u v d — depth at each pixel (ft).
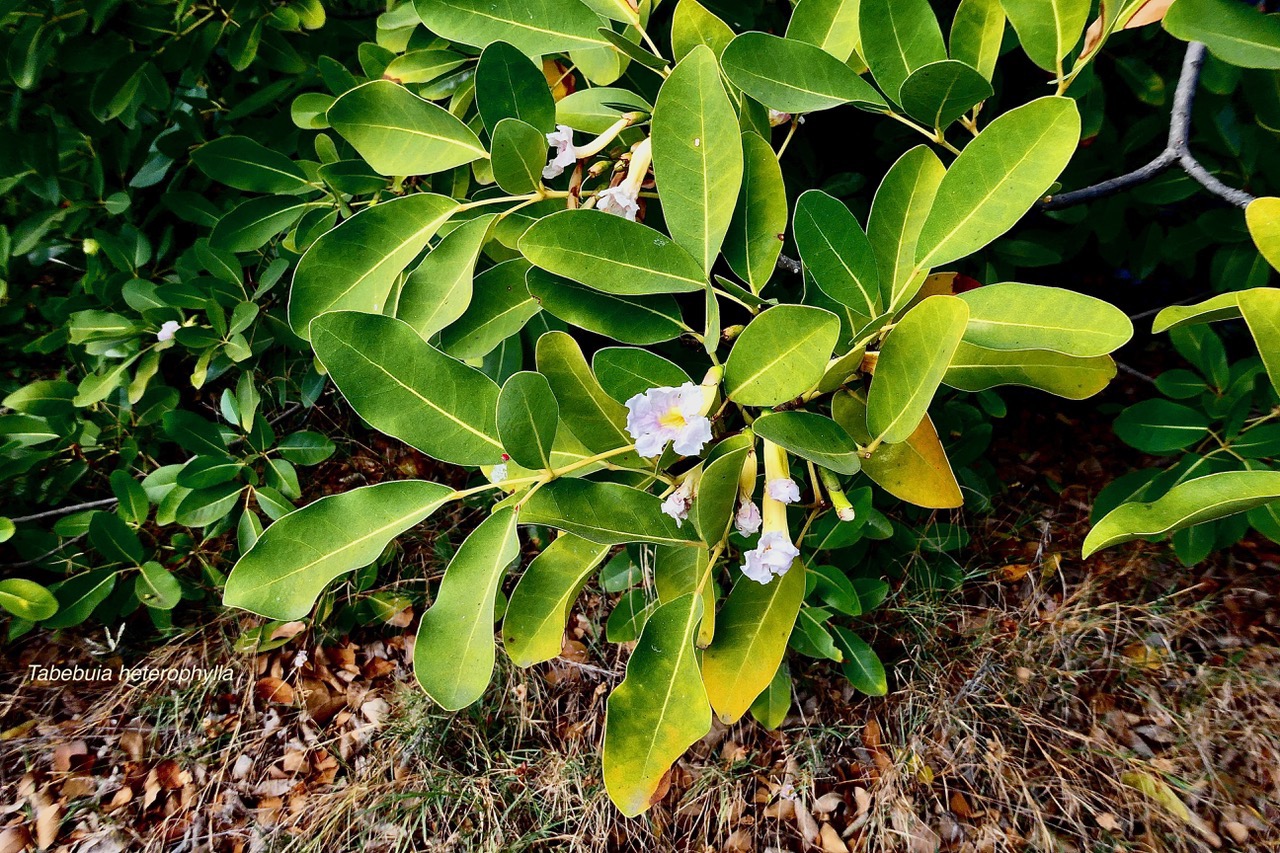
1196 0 1.41
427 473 3.71
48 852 2.86
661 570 1.63
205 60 2.59
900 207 1.48
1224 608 3.20
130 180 3.13
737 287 1.51
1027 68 2.87
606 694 3.10
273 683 3.28
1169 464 3.64
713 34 1.65
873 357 1.50
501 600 1.87
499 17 1.79
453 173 2.26
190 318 3.00
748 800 2.85
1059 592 3.33
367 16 2.80
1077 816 2.69
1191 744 2.83
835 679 3.10
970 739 2.84
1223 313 1.25
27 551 3.14
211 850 2.85
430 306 1.57
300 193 2.50
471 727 3.05
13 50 2.44
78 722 3.18
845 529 2.53
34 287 3.64
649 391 1.35
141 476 3.48
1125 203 2.87
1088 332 1.29
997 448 3.94
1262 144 2.50
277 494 2.94
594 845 2.74
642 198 1.90
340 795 2.92
